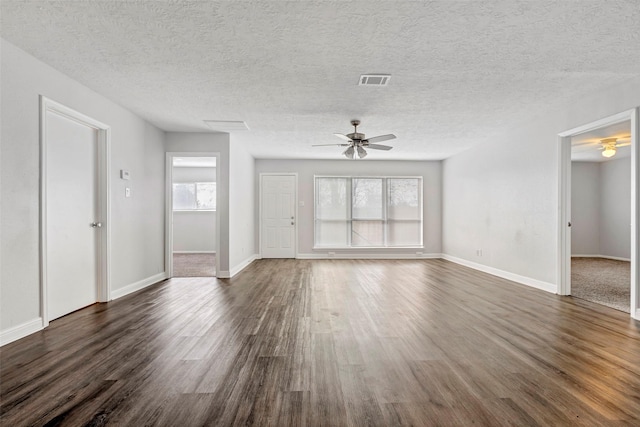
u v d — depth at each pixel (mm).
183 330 3133
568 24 2541
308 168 8352
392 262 7695
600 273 6195
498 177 5977
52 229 3488
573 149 6996
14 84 2902
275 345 2770
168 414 1815
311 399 1960
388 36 2723
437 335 2994
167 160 5801
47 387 2098
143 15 2449
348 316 3553
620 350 2660
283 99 4191
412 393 2027
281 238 8328
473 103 4309
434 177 8594
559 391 2049
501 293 4613
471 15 2432
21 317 2959
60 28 2621
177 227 9898
